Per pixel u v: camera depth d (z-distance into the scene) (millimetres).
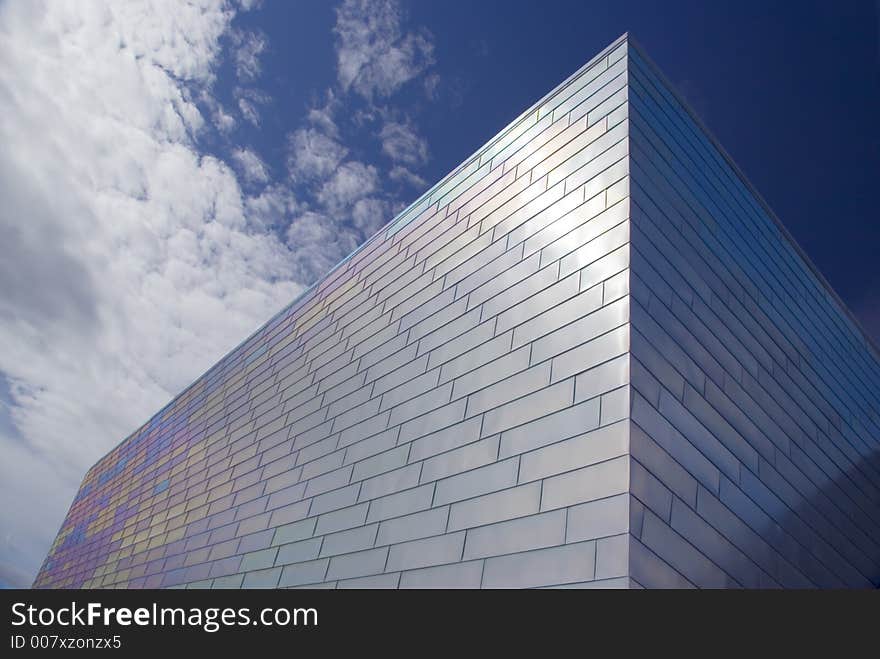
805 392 16016
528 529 9570
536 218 14570
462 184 19031
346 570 12500
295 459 17719
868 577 15000
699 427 10977
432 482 12164
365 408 16156
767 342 15125
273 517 16672
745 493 11617
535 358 11836
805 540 13102
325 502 14977
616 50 15734
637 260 11414
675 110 15836
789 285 17672
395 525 12250
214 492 21438
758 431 13047
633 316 10562
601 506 8781
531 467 10289
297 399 20172
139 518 27469
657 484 9203
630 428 9172
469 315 14625
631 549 8125
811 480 14508
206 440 25672
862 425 18609
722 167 16828
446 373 14023
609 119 14297
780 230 18531
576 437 9875
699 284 13188
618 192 12578
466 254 16391
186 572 18891
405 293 18125
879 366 21469
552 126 16359
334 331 21000
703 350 12211
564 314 11883
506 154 17688
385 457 14031
